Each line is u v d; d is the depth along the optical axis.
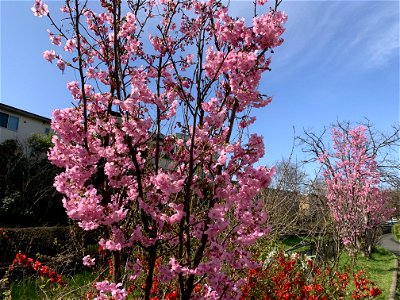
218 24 3.25
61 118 3.06
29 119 23.22
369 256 15.01
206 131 3.02
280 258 6.85
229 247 3.51
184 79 3.40
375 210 16.03
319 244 8.97
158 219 2.90
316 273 6.96
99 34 3.93
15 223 15.25
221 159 2.92
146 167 3.45
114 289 2.80
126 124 2.87
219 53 3.13
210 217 2.80
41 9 3.33
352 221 13.61
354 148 15.54
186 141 3.32
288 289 5.66
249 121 3.44
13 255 9.69
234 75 3.05
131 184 3.38
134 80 3.05
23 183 16.39
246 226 3.04
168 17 3.75
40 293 5.95
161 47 3.48
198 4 3.32
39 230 10.68
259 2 3.38
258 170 2.96
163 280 2.85
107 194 3.37
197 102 2.96
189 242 2.98
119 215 2.84
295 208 11.08
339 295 6.68
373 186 15.46
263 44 3.07
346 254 14.09
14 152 18.95
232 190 2.95
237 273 4.62
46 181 17.27
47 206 16.69
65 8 3.85
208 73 3.21
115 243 2.89
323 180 15.01
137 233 2.86
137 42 3.58
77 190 3.01
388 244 23.36
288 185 10.20
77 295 5.44
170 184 2.82
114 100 2.94
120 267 3.65
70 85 3.57
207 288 3.10
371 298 7.72
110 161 3.17
